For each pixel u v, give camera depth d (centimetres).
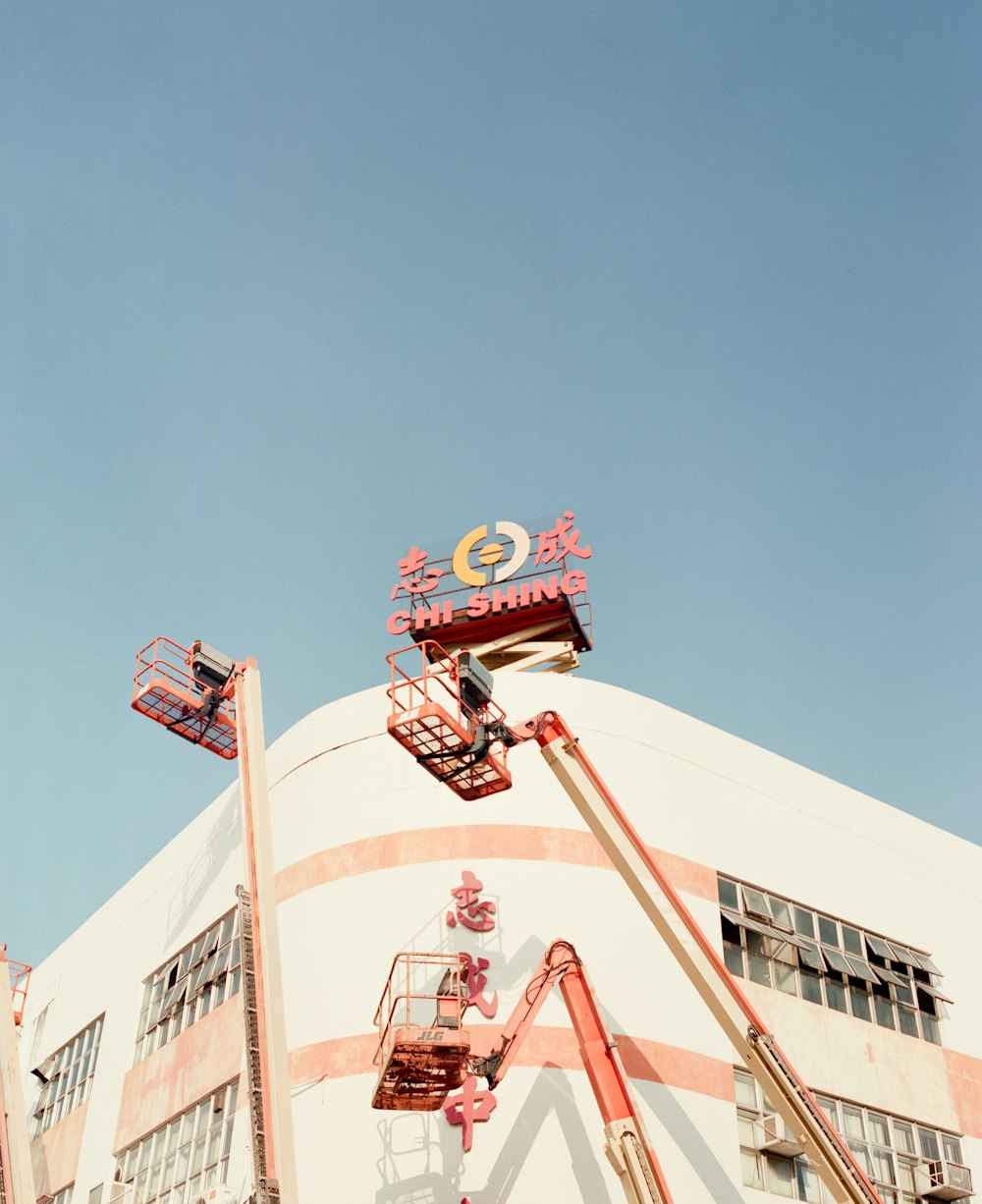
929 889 4531
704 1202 3312
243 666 4066
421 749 3362
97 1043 4650
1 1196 3888
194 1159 3769
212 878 4338
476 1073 3194
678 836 3906
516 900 3547
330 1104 3319
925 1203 3900
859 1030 4031
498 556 4812
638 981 3534
